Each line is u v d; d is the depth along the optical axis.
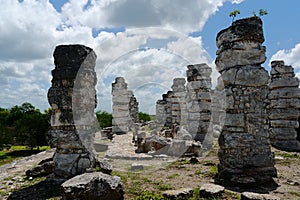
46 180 6.35
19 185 6.12
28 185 6.07
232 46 6.66
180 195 4.94
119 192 5.06
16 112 24.48
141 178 6.36
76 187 4.69
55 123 6.61
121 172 6.96
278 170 7.25
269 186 5.84
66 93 6.58
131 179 6.27
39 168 6.85
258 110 6.54
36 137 20.11
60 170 6.34
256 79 6.52
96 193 4.78
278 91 11.53
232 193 5.17
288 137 11.13
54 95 6.61
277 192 5.44
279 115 11.36
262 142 6.45
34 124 19.89
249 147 6.32
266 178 6.04
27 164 8.50
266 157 6.38
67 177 6.29
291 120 11.28
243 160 6.27
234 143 6.33
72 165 6.38
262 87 6.66
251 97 6.54
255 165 6.23
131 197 5.14
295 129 12.30
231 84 6.68
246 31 6.54
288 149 10.79
